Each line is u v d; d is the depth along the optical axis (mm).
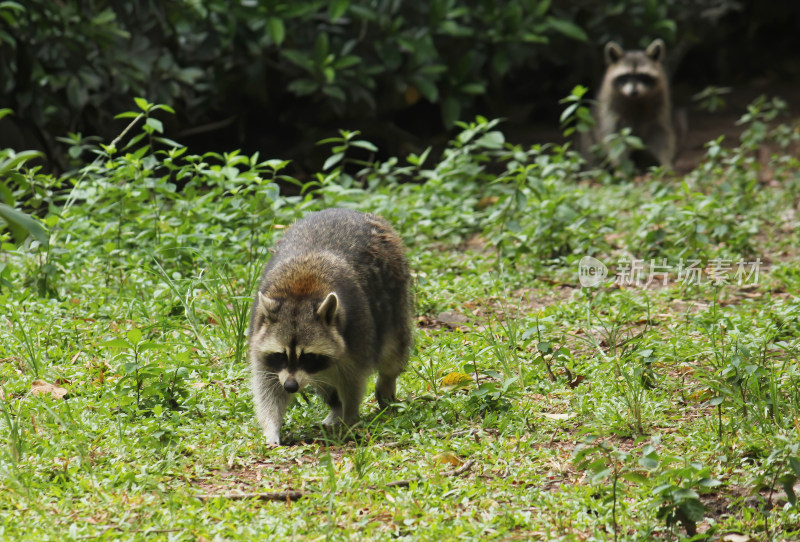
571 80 24078
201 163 12727
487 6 20062
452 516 6219
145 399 7766
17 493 6223
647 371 8344
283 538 5809
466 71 19953
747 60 28625
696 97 22172
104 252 11508
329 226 8492
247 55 18453
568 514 6293
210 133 20312
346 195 13094
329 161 13141
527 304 11141
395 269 8594
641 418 7734
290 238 8539
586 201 13758
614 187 17000
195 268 11273
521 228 12578
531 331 8477
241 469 7020
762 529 6234
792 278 11602
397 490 6500
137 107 17531
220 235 11273
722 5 26172
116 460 6902
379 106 20359
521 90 24422
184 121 19297
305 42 19125
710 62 27906
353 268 8133
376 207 13391
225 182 12500
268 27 17109
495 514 6273
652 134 21047
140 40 17250
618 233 14141
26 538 5691
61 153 17062
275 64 19359
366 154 20641
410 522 6094
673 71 25141
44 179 12414
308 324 7500
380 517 6215
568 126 24266
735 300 11195
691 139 23781
